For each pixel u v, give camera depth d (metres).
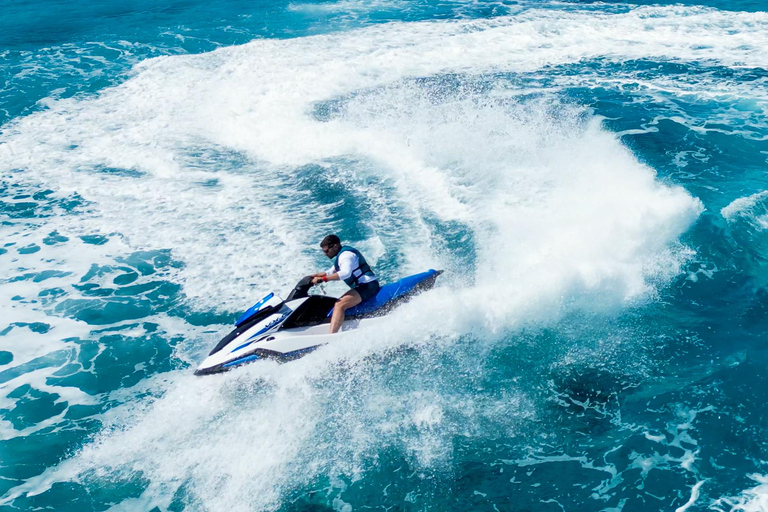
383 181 12.63
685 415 7.25
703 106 16.02
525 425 7.15
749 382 7.68
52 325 8.98
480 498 6.30
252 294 9.45
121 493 6.32
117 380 7.95
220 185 12.76
